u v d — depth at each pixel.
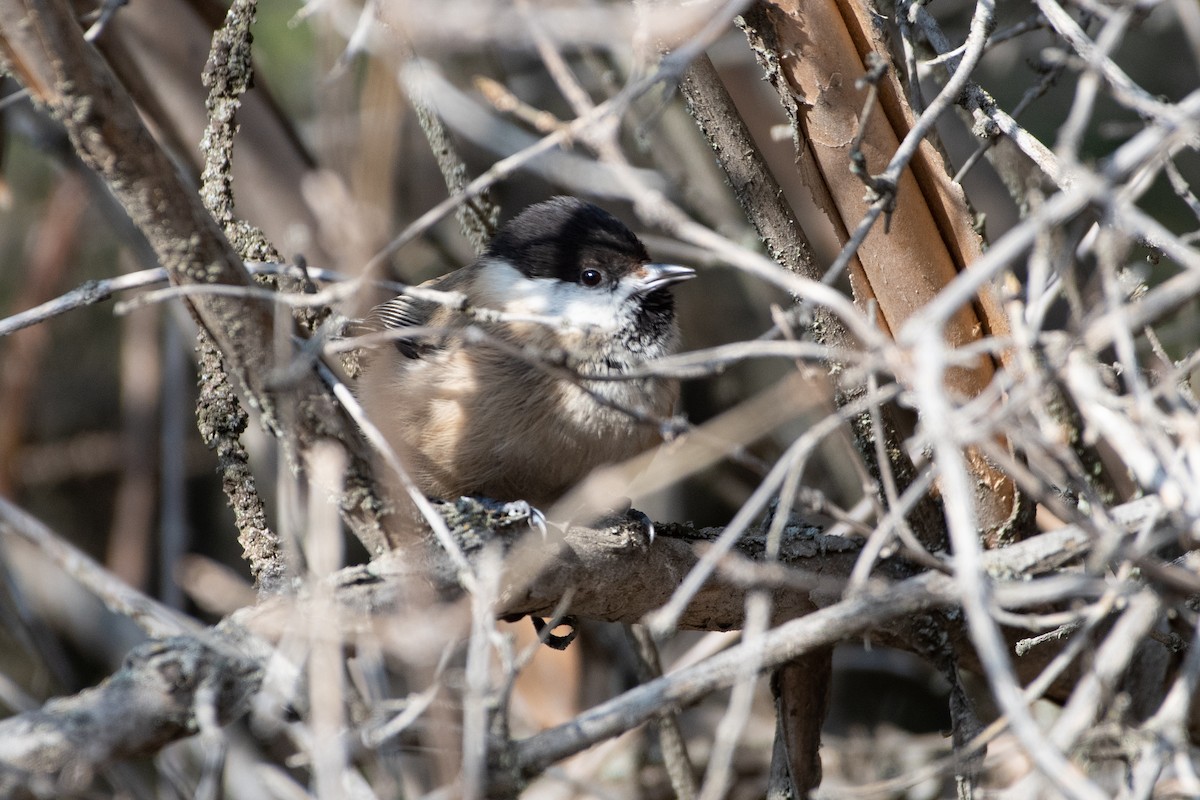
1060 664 5.02
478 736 4.72
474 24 7.68
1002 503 6.84
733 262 5.46
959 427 4.80
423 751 5.63
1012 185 7.46
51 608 11.87
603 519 6.80
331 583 5.41
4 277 12.27
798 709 7.23
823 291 4.72
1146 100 5.45
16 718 4.73
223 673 4.93
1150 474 5.05
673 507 11.63
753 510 4.79
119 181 5.21
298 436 5.68
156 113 9.33
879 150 6.70
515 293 7.97
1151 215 10.27
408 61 7.88
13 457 11.47
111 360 12.94
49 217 11.45
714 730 10.16
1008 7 10.58
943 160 6.76
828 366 6.59
